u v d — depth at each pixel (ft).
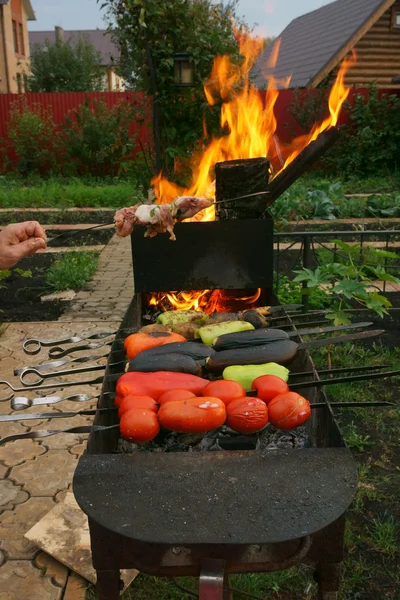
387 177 60.85
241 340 7.75
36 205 46.01
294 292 21.47
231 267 11.27
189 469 5.69
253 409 6.10
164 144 22.47
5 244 6.99
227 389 6.48
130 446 7.57
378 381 15.47
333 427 6.32
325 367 16.39
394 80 59.77
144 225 10.21
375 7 59.47
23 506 10.36
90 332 18.92
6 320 20.58
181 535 4.93
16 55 99.86
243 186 11.06
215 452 5.94
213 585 5.55
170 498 5.32
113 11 20.65
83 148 60.75
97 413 6.53
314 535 5.91
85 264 27.35
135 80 23.79
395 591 8.72
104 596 6.11
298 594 8.70
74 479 5.57
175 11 20.54
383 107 62.23
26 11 108.17
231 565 5.86
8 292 24.23
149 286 11.42
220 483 5.49
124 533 4.96
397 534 9.86
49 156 62.49
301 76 67.31
